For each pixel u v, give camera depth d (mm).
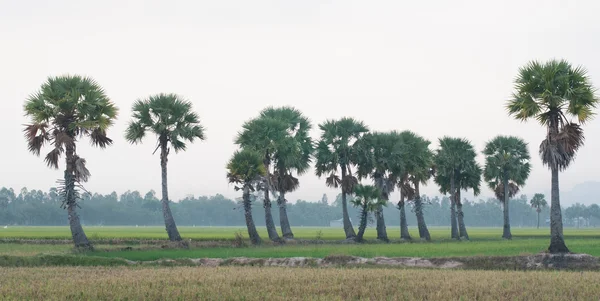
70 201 43562
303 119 67812
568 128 35094
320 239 60781
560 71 35562
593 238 74438
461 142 78625
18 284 22641
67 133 45219
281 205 64625
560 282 23203
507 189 79250
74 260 33031
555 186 35031
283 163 62594
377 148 67688
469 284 22516
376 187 62219
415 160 70188
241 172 54781
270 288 21844
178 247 46750
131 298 19547
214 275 25828
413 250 40500
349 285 22812
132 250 42562
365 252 38500
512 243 53000
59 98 44969
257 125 59906
